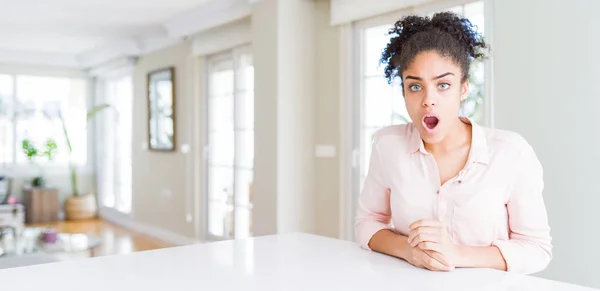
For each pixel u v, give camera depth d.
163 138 5.77
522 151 1.06
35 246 3.96
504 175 1.05
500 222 1.08
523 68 2.58
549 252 1.06
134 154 6.44
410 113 1.02
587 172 2.35
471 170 1.06
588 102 2.34
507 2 2.65
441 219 1.09
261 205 3.92
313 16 3.95
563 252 2.45
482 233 1.07
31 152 6.55
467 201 1.06
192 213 5.31
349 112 3.68
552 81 2.47
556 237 2.47
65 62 7.26
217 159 5.07
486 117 2.79
